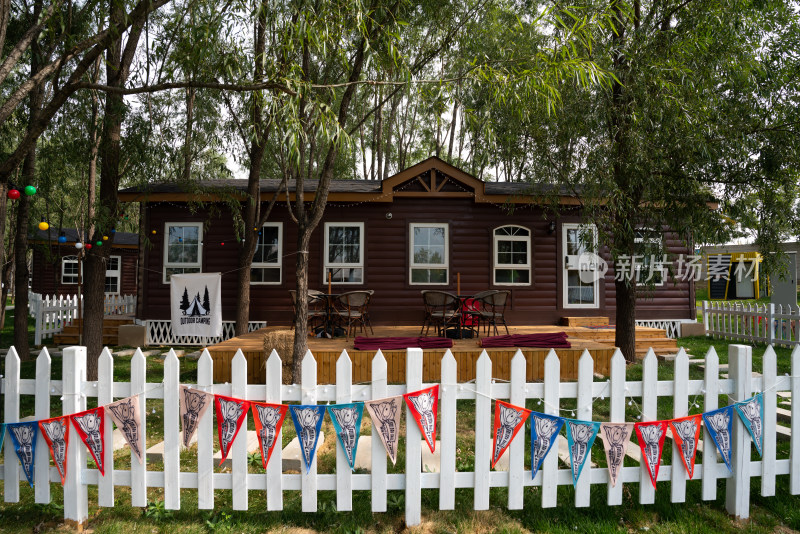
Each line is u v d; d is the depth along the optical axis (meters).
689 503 3.14
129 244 21.28
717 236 7.32
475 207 11.16
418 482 2.85
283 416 2.80
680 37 7.01
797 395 3.09
